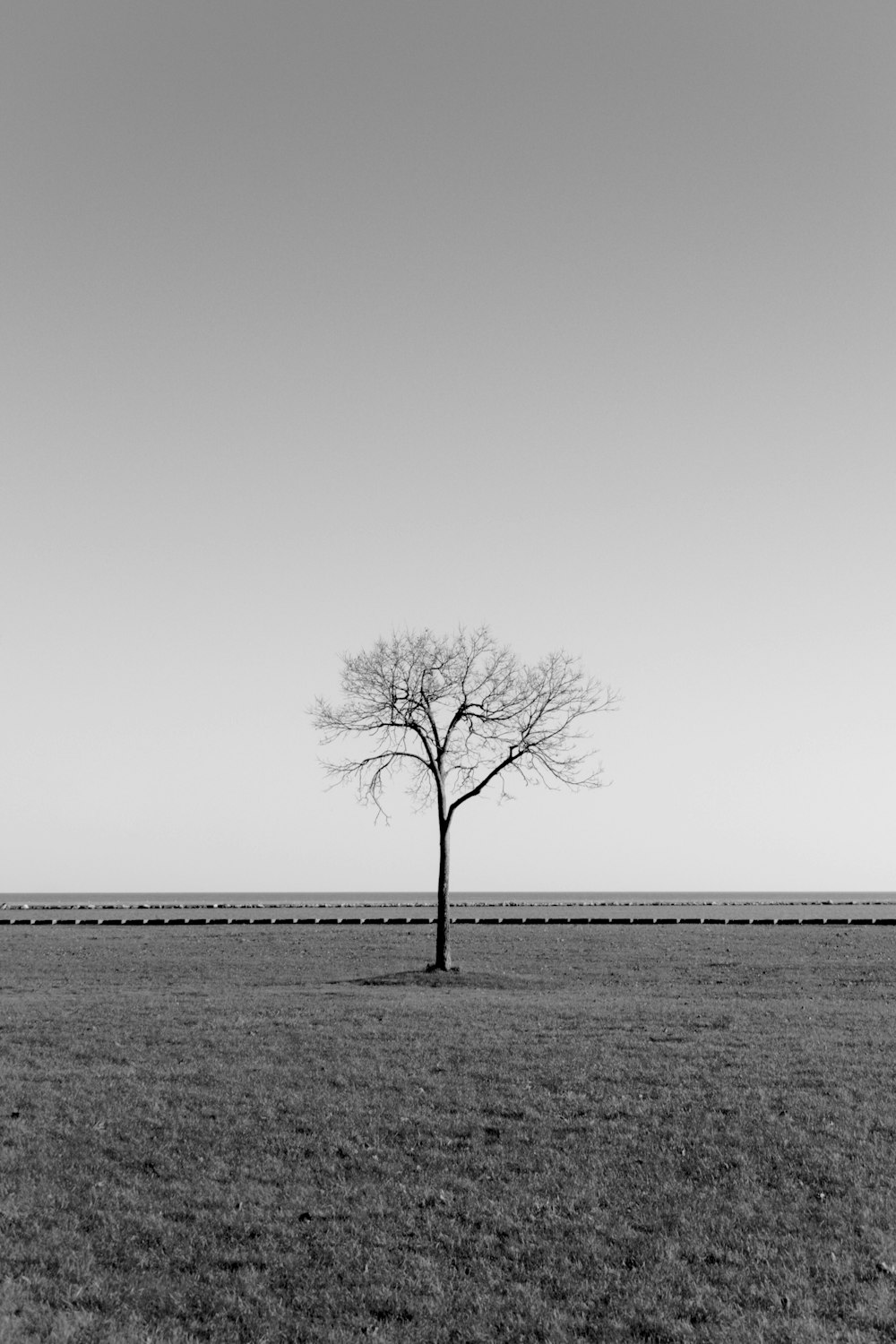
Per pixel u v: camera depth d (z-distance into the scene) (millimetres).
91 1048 24109
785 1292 11312
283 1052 23609
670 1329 10492
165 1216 13547
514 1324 10609
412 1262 12109
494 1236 12883
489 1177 14977
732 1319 10711
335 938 67938
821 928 78062
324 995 35281
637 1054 23375
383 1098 19344
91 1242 12648
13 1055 23312
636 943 62219
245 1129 17312
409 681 47219
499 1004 32062
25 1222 13227
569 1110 18438
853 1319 10727
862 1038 25453
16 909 154500
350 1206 13859
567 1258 12219
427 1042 24828
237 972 44781
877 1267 11922
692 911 151375
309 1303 11117
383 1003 32594
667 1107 18578
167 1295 11297
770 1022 28172
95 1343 10180
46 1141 16609
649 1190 14445
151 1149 16250
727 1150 16156
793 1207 13781
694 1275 11781
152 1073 21406
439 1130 17281
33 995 35281
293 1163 15641
